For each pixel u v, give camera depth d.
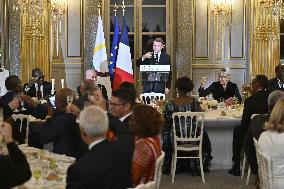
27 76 16.48
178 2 16.89
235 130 11.20
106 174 4.88
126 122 7.11
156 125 6.04
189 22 16.88
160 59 13.95
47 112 10.46
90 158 4.90
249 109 10.38
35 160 6.71
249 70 16.84
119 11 17.12
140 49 17.17
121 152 5.07
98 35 15.62
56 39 16.91
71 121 7.65
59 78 17.02
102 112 5.07
